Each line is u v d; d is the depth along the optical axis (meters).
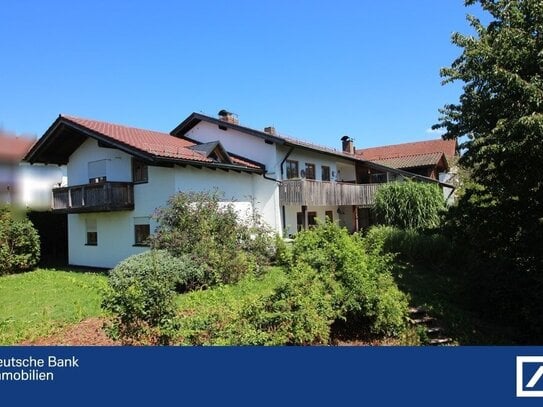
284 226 23.66
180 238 14.95
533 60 10.26
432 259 17.02
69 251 22.70
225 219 16.17
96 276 17.45
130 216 19.86
